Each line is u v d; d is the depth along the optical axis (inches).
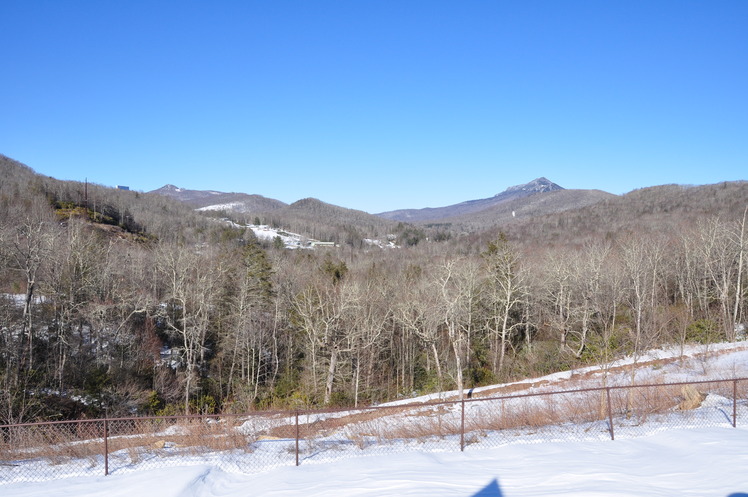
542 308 2138.3
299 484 450.3
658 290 2145.7
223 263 2028.8
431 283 1931.6
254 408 1524.4
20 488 463.8
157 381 1555.1
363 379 1759.4
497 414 789.2
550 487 418.3
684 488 406.9
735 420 609.6
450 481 439.8
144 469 505.0
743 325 1883.6
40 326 1520.7
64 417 1245.1
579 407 786.8
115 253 2086.6
